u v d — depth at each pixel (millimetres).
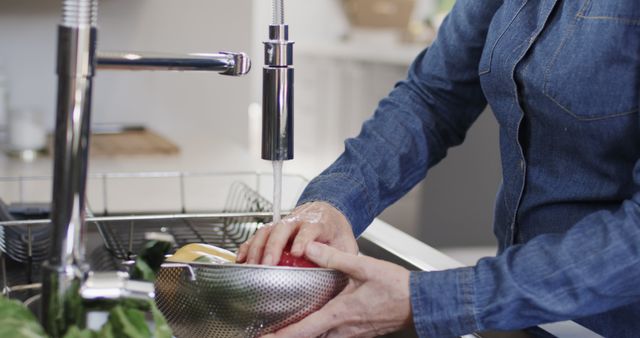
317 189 1247
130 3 2781
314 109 6473
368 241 1443
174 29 2840
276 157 1008
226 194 1922
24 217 1527
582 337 1038
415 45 6465
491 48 1241
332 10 7582
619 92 1095
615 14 1076
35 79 2734
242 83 2947
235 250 1372
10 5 2676
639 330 1153
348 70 5941
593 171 1178
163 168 2250
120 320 738
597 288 943
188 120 2914
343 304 963
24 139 2479
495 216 1422
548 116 1174
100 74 2797
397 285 962
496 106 1262
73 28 737
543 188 1232
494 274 972
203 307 928
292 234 1038
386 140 1356
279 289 920
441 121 1420
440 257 1348
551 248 967
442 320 962
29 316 734
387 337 1078
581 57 1106
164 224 1541
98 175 1639
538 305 948
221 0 2863
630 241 939
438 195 4504
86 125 754
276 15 992
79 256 765
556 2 1155
